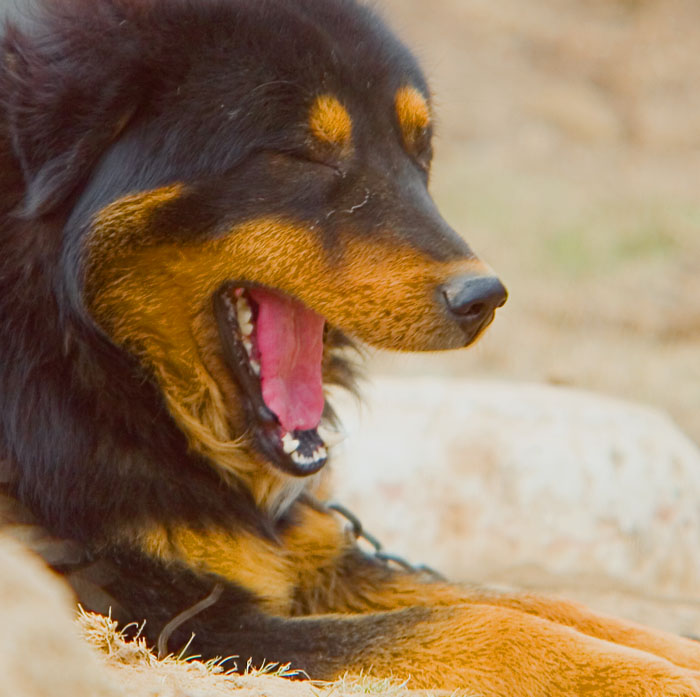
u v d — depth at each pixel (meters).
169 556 8.41
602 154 35.56
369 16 9.64
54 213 8.45
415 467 14.22
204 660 8.18
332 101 8.88
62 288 8.38
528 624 8.14
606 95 38.66
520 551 13.85
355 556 9.66
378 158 9.05
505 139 35.84
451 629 8.18
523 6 41.91
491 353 23.23
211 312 8.84
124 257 8.49
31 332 8.48
